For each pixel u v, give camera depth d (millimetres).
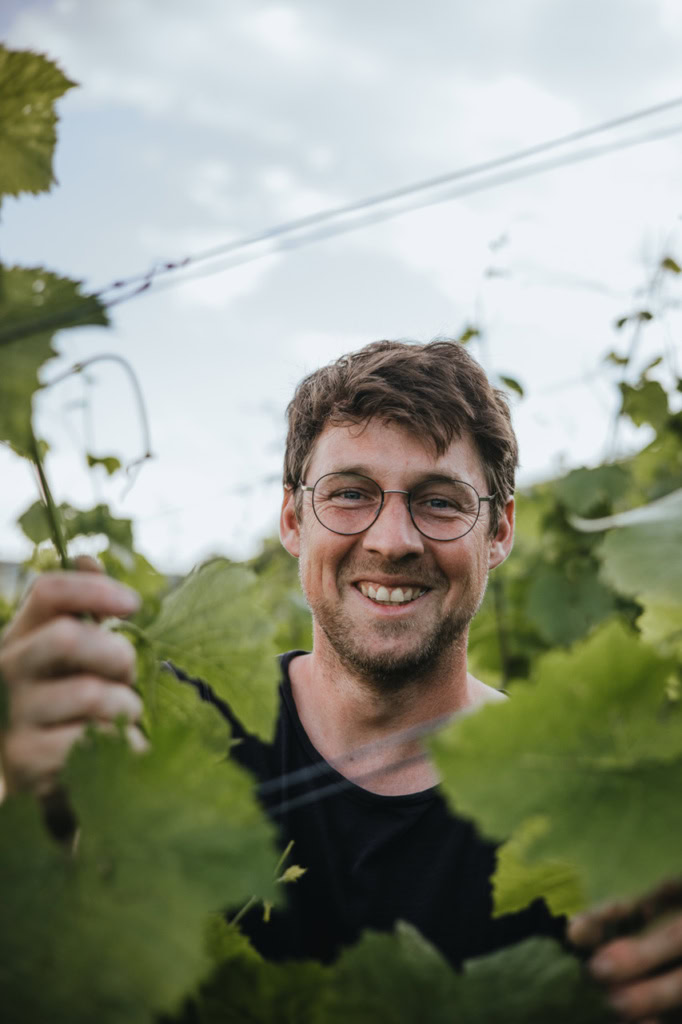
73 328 892
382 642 1917
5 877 698
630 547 778
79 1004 672
